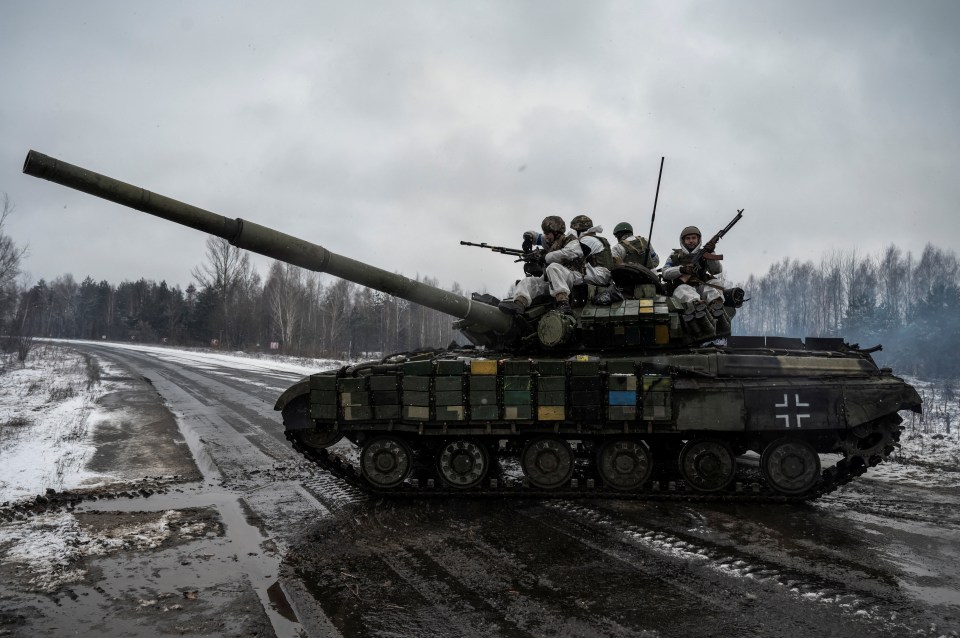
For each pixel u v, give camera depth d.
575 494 8.07
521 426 8.03
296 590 5.23
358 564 5.84
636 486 8.06
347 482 8.95
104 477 9.21
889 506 7.77
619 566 5.76
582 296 9.05
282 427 14.15
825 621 4.66
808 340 9.29
